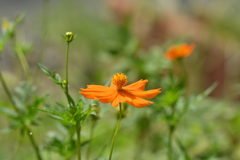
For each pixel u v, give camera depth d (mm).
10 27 562
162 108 567
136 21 1000
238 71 1003
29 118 545
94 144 711
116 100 458
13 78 833
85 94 454
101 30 792
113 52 762
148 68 686
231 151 717
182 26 996
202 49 973
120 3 1012
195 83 901
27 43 655
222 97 1017
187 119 696
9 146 722
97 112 512
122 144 747
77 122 468
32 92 565
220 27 1000
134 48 750
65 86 463
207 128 704
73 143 531
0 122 743
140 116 671
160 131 719
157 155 687
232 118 775
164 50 693
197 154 690
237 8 1012
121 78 465
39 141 726
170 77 584
